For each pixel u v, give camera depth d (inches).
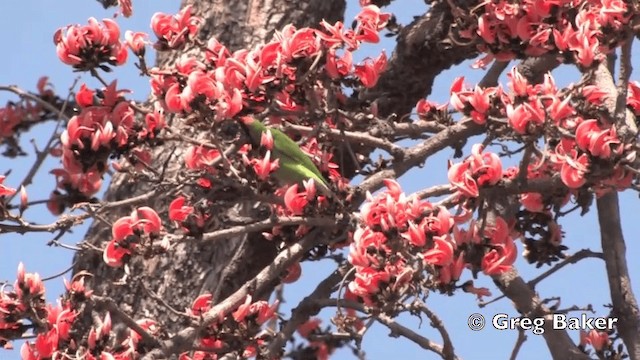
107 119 413.7
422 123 470.3
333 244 444.8
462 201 395.2
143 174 433.7
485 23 440.5
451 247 379.2
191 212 421.4
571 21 433.1
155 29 437.4
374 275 378.3
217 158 422.3
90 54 414.0
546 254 490.9
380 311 381.7
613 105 434.9
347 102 478.9
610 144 389.1
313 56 415.8
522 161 394.6
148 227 407.5
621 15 407.2
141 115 462.9
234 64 414.0
